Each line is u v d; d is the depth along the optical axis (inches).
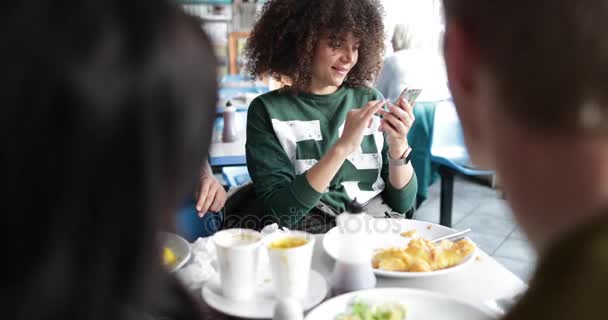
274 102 58.6
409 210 59.7
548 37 12.4
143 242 10.8
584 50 12.1
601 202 13.4
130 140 10.0
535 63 12.6
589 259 12.4
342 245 35.7
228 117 86.0
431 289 36.8
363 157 58.6
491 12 13.4
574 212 13.9
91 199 9.9
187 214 52.2
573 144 13.3
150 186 10.5
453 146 111.7
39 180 9.5
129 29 9.8
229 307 32.4
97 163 9.8
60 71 9.1
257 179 55.9
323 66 56.8
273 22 58.1
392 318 31.0
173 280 15.1
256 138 57.8
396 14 137.6
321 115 58.7
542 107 12.9
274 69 59.9
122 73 9.6
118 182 10.1
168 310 14.3
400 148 55.4
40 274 10.0
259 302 33.2
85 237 10.2
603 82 12.2
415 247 40.5
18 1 9.2
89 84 9.3
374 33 59.0
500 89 13.7
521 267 96.4
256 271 33.8
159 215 11.2
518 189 15.0
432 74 121.8
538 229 14.9
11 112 9.1
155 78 10.0
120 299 11.2
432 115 100.8
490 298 35.4
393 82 123.7
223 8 184.2
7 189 9.4
